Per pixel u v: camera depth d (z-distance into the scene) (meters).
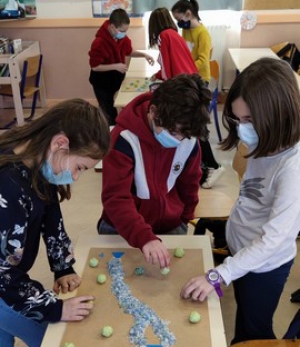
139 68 3.82
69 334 0.95
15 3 4.52
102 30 3.87
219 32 4.85
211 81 4.73
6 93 4.27
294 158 1.07
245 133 1.07
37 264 2.27
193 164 1.43
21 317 1.08
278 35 4.75
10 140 0.96
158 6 4.60
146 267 1.17
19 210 0.91
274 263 1.18
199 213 1.99
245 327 1.32
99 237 1.33
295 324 1.26
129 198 1.27
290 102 1.00
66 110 0.93
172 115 1.09
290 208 1.04
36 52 4.77
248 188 1.22
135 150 1.30
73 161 0.94
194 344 0.91
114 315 1.00
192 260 1.20
